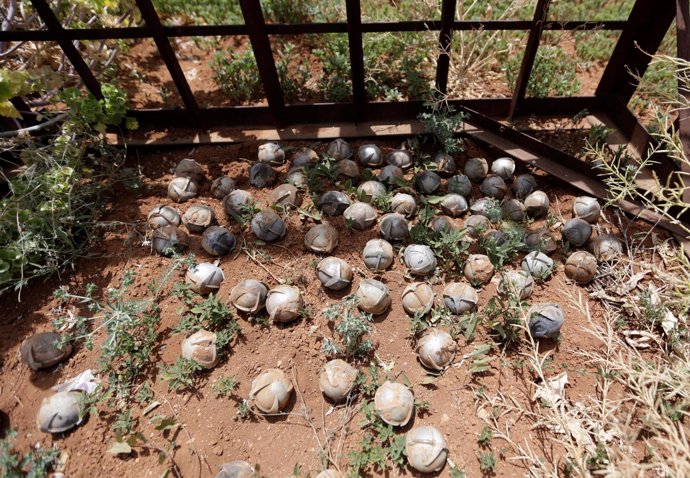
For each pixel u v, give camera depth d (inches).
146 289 41.1
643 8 45.3
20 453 33.5
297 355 37.5
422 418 34.3
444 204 45.1
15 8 48.0
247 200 45.4
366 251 41.2
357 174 47.9
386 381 34.9
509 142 50.8
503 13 60.7
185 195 47.2
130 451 33.3
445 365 36.2
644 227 44.8
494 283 40.8
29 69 49.1
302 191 47.4
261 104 56.1
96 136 48.1
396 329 38.7
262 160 49.8
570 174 47.7
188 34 45.2
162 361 37.2
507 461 32.5
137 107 55.7
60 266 42.4
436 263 41.5
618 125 51.9
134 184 47.7
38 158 43.6
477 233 42.6
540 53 59.3
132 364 36.5
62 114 48.6
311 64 60.1
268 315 39.4
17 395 36.2
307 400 35.6
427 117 48.4
